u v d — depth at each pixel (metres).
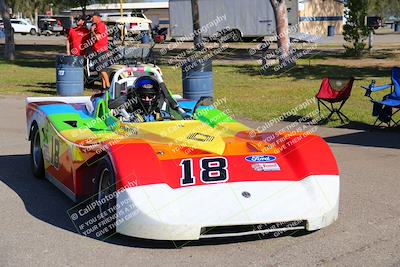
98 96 8.59
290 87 19.84
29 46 49.50
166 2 70.12
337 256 5.39
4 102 17.55
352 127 12.66
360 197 7.41
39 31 77.94
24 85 22.02
